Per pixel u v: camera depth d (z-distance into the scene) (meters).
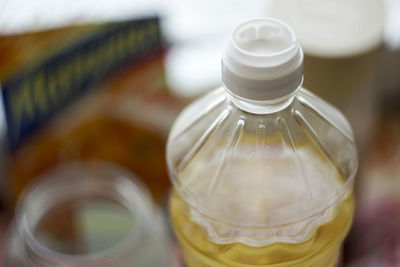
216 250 0.40
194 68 0.66
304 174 0.40
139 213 0.55
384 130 0.69
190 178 0.41
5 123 0.60
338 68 0.54
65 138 0.62
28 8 0.60
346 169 0.40
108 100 0.61
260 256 0.39
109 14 0.61
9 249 0.58
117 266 0.52
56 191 0.59
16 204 0.64
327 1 0.55
